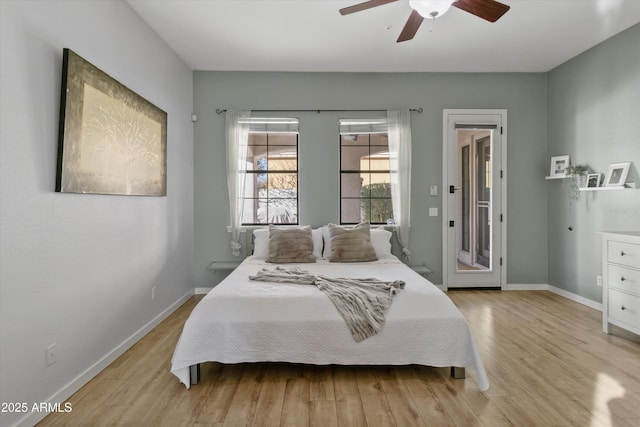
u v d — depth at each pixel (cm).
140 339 303
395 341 232
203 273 445
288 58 402
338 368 249
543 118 452
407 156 438
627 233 299
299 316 233
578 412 195
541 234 453
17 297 176
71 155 211
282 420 190
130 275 288
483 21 323
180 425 185
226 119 434
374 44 368
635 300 279
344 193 454
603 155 366
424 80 448
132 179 284
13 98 174
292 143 451
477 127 448
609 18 318
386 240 404
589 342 290
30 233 184
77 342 222
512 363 254
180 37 349
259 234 402
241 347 230
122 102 268
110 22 263
